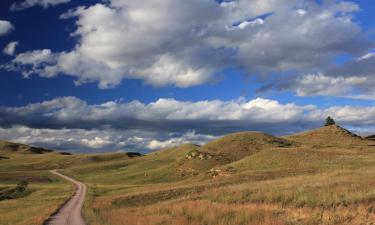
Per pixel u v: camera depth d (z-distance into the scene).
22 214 51.97
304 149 94.00
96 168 186.00
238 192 41.91
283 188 38.31
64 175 176.12
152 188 77.75
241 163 90.69
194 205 36.69
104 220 36.59
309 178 45.22
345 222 21.95
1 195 109.69
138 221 31.47
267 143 131.88
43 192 101.38
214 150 128.88
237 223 26.06
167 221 30.48
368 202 25.66
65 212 48.50
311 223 22.92
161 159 171.12
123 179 128.50
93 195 79.94
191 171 112.06
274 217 25.67
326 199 28.61
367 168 52.34
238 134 142.50
